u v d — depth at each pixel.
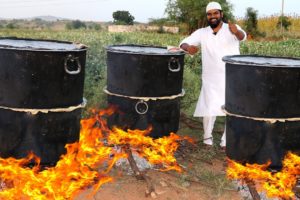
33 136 3.76
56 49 3.69
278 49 21.06
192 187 4.46
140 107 4.76
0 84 3.68
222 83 5.54
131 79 4.71
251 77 4.04
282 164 4.13
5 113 3.75
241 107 4.15
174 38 29.69
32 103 3.68
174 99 4.91
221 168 5.00
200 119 6.91
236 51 5.56
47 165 3.89
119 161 4.85
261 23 48.94
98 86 7.00
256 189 4.34
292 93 4.01
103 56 8.41
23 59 3.60
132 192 4.24
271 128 4.05
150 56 4.64
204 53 5.57
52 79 3.69
